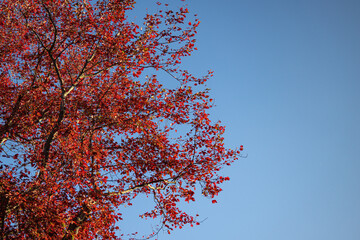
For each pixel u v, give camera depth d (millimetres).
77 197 13133
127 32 16172
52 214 12453
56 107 15758
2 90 16156
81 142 13844
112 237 14742
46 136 14633
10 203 11953
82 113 14891
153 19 16078
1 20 16484
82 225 13047
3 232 11852
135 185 15203
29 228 12406
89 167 13922
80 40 15398
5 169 12742
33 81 15492
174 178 15414
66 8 15680
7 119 14812
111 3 15586
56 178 12852
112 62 15539
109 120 14930
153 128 16500
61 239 12711
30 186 12516
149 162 15922
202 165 16438
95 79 16781
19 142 14547
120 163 15516
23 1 16219
